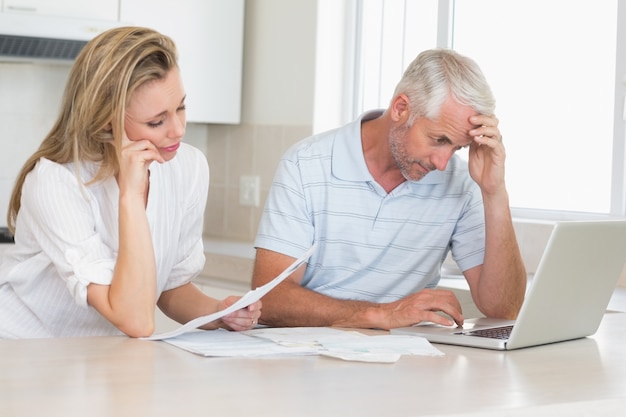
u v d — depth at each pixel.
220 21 4.34
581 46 3.51
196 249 2.32
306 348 1.75
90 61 1.95
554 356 1.83
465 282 3.11
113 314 1.90
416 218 2.52
